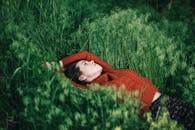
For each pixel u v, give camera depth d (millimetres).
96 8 3404
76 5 3336
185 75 2811
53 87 2338
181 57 3041
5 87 2404
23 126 2283
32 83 2387
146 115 2234
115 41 2975
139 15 3396
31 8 3088
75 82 2637
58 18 3111
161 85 2840
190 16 3701
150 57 2855
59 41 3031
